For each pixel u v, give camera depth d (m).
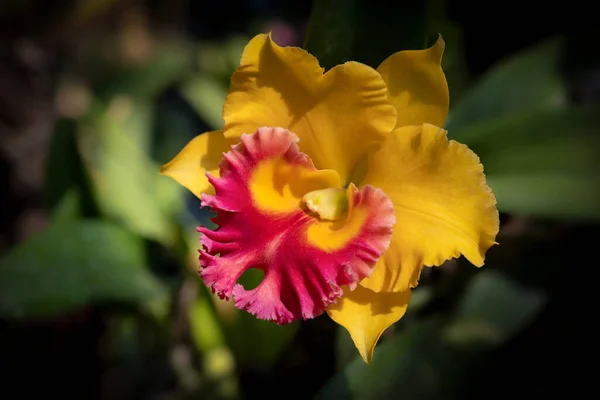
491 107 0.45
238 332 0.49
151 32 0.86
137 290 0.47
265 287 0.37
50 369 0.61
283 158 0.38
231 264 0.37
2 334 0.61
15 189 0.70
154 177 0.55
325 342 0.49
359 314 0.38
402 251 0.37
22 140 0.70
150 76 0.67
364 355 0.38
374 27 0.40
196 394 0.52
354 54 0.40
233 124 0.38
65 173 0.53
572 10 0.51
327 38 0.40
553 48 0.46
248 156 0.38
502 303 0.43
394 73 0.37
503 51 0.54
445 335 0.43
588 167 0.39
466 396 0.42
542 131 0.40
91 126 0.53
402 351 0.43
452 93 0.47
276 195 0.39
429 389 0.42
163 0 0.86
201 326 0.50
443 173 0.36
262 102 0.37
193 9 0.93
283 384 0.50
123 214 0.52
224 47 0.82
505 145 0.40
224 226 0.37
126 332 0.58
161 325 0.52
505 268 0.44
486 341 0.43
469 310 0.44
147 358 0.58
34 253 0.47
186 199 0.66
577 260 0.44
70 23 0.75
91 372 0.60
